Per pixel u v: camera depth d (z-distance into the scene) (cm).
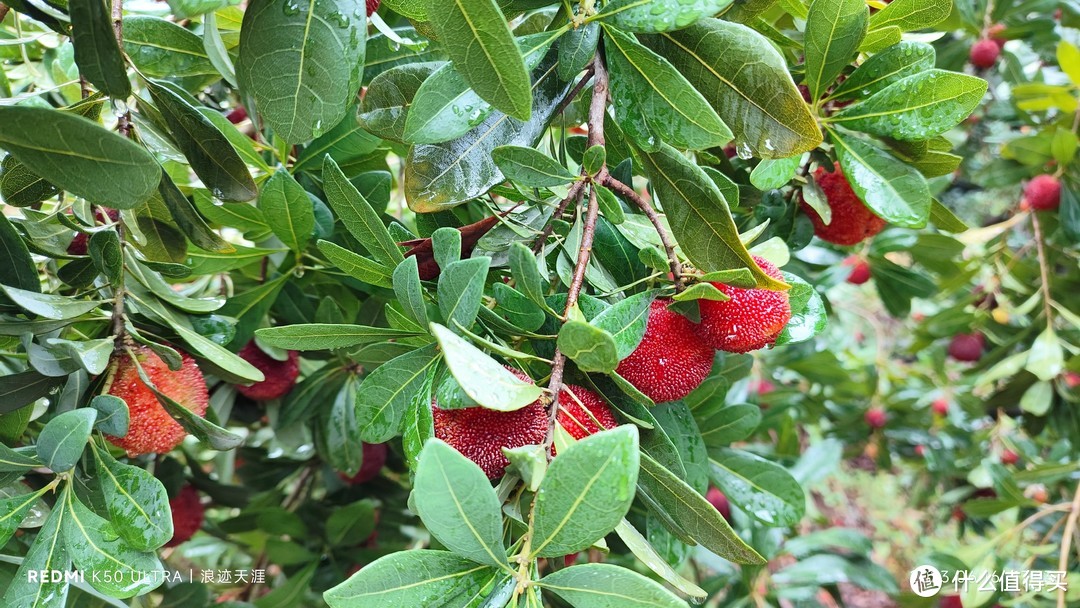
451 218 27
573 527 15
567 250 22
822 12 25
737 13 24
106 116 35
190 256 32
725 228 20
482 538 15
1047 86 47
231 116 42
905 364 97
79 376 24
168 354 23
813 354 63
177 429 25
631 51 20
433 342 20
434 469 14
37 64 41
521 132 23
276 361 37
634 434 14
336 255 22
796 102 20
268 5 18
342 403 39
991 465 51
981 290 62
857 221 32
